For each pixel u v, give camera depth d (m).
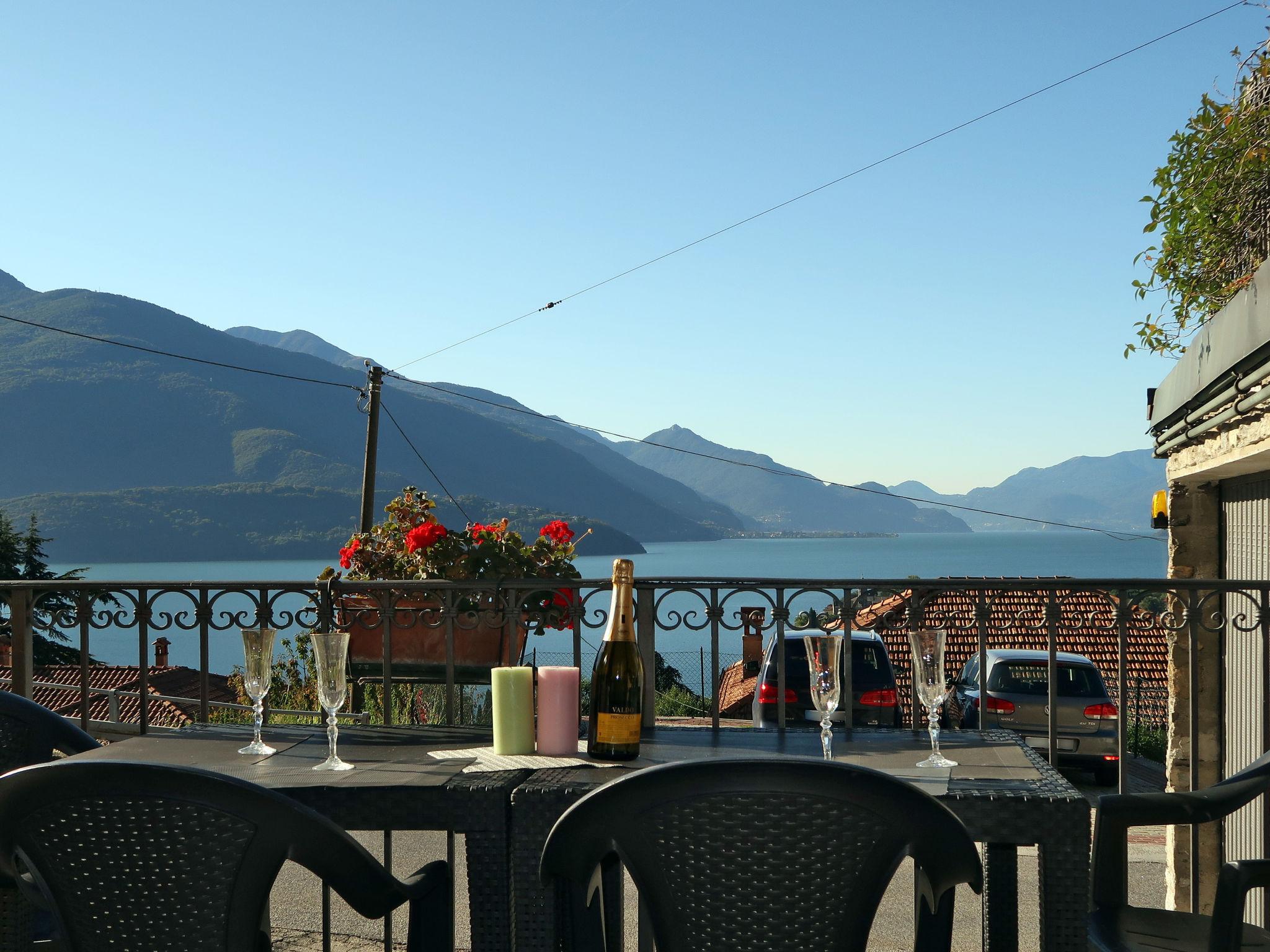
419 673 3.47
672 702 13.98
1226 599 4.48
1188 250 4.50
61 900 1.69
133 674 21.70
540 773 2.21
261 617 3.57
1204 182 4.31
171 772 1.62
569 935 2.15
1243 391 3.26
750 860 1.58
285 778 2.16
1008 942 2.21
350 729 2.84
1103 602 3.72
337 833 1.68
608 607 3.33
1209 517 4.69
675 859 1.60
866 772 1.54
